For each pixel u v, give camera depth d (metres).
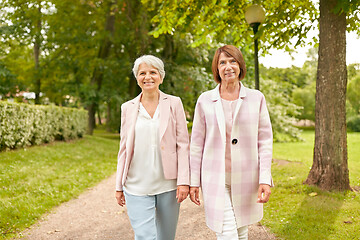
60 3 16.45
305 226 3.57
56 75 18.97
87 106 17.38
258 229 3.65
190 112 17.56
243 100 2.27
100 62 16.70
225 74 2.26
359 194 4.75
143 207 2.35
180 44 15.53
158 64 2.39
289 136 19.31
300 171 6.54
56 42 17.50
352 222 3.62
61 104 21.36
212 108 2.31
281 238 3.34
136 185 2.38
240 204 2.27
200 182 2.40
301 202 4.45
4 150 8.03
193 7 6.20
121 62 17.75
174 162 2.39
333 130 5.01
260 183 2.18
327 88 5.03
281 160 8.51
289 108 19.88
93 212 4.83
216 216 2.24
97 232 3.98
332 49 4.96
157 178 2.37
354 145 16.02
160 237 2.49
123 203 2.50
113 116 21.88
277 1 6.63
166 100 2.44
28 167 7.04
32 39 16.97
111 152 11.73
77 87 17.98
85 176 7.22
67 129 12.35
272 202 4.54
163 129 2.35
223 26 7.21
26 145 9.30
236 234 2.22
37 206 4.81
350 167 7.59
